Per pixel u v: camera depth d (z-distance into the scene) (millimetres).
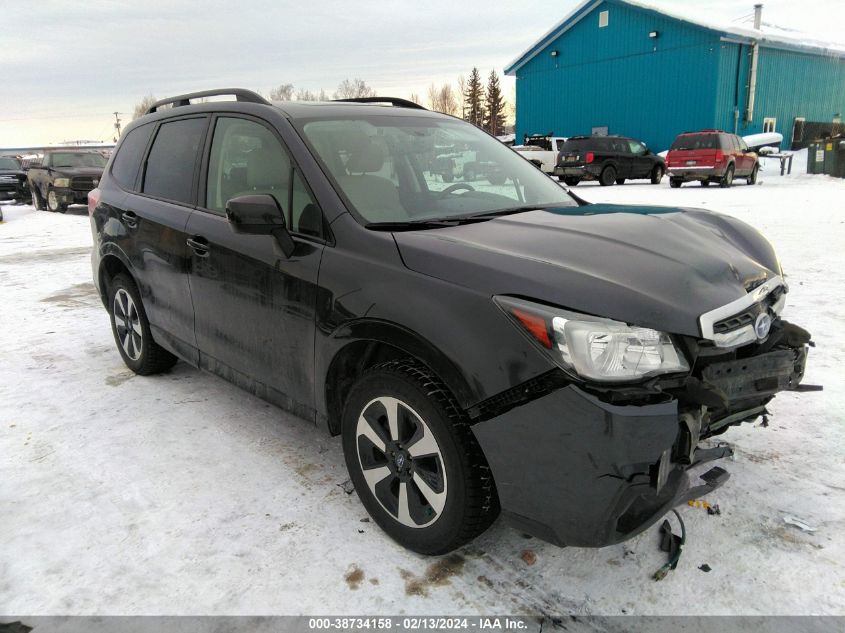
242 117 3262
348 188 2730
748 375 2318
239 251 3010
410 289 2262
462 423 2160
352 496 2838
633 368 1934
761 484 2811
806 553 2361
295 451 3262
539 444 1976
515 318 2006
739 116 28328
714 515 2602
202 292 3346
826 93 32625
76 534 2582
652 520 1997
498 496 2129
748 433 3277
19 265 9109
